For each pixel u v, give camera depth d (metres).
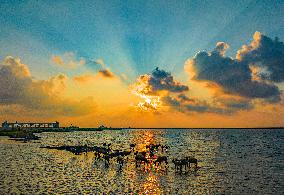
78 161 49.97
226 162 50.16
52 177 34.69
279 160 53.38
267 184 31.73
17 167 42.31
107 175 36.34
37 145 89.25
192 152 70.19
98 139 144.12
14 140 118.00
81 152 64.25
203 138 162.50
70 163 47.31
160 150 76.12
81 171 39.25
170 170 40.62
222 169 41.94
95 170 40.19
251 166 45.31
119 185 30.52
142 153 57.62
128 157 56.19
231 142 118.88
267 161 51.88
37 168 41.56
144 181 32.72
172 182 32.31
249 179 34.47
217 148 83.81
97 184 30.91
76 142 112.19
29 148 76.75
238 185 31.12
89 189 28.58
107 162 48.34
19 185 30.11
